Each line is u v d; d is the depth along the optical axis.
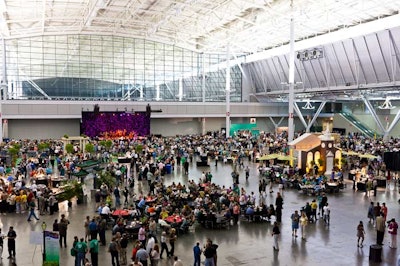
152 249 14.22
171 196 21.61
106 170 29.00
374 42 43.50
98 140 49.50
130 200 23.78
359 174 28.44
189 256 15.48
